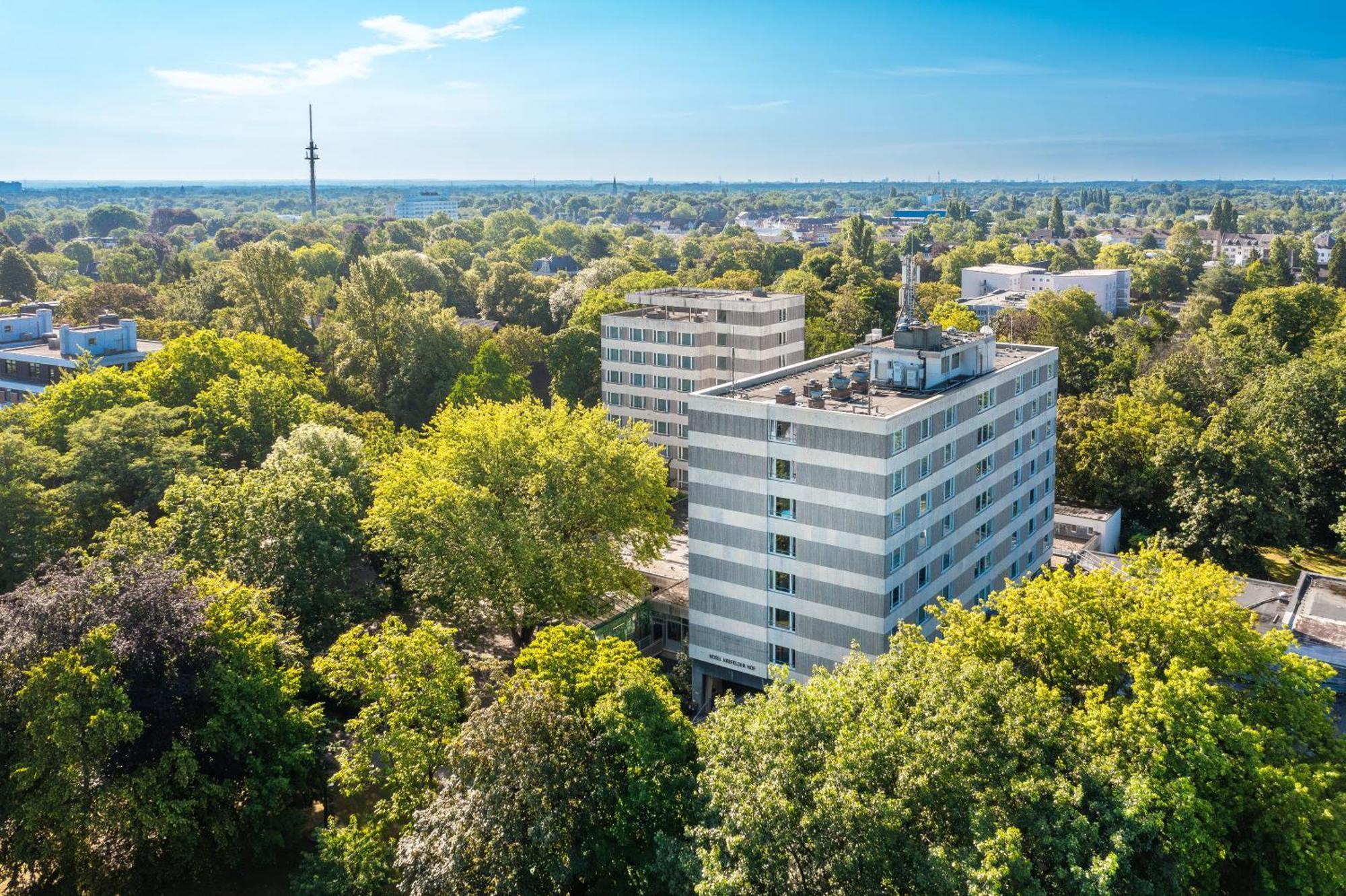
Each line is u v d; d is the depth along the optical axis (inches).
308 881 2112.5
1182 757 1786.4
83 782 2177.7
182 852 2266.2
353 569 3582.7
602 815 1978.3
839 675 2025.1
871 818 1632.6
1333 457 4758.9
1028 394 3646.7
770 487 2952.8
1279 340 6830.7
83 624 2260.1
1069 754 1765.5
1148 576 2293.3
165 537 3090.6
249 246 6417.3
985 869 1524.4
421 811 1989.4
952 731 1734.7
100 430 3784.5
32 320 6225.4
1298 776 1844.2
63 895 2229.3
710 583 3139.8
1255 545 4584.2
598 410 3668.8
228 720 2347.4
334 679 2345.0
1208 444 4313.5
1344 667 2731.3
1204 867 1733.5
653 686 2107.5
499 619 3277.6
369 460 3973.9
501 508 3346.5
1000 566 3580.2
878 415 2765.7
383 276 6038.4
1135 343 6889.8
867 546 2795.3
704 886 1621.6
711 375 5477.4
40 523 3415.4
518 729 1941.4
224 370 4894.2
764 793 1699.1
